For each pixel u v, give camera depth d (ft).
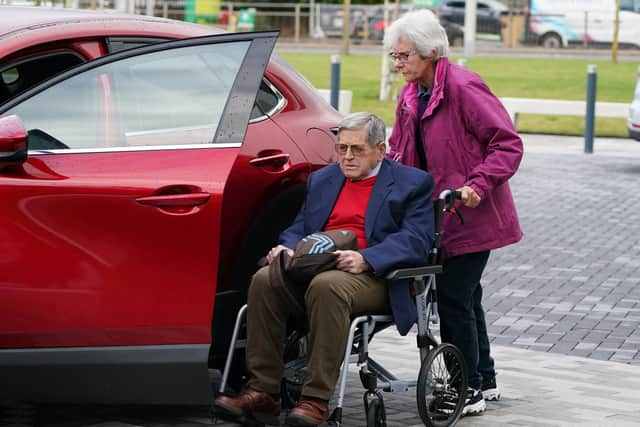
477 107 26.78
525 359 34.12
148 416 27.17
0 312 22.81
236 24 203.82
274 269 24.25
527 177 72.02
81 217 23.26
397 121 28.19
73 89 24.27
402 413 28.12
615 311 40.50
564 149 86.84
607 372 32.76
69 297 23.18
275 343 24.64
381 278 25.07
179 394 24.09
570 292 43.34
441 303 27.68
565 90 123.44
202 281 23.94
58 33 25.04
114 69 24.75
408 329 25.11
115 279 23.47
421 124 27.43
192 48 25.45
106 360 23.50
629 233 55.26
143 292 23.65
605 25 189.47
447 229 27.17
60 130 23.88
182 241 23.80
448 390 26.63
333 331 24.02
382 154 25.93
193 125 24.81
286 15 204.13
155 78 25.04
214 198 23.95
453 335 27.76
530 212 60.23
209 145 24.61
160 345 23.80
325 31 204.13
